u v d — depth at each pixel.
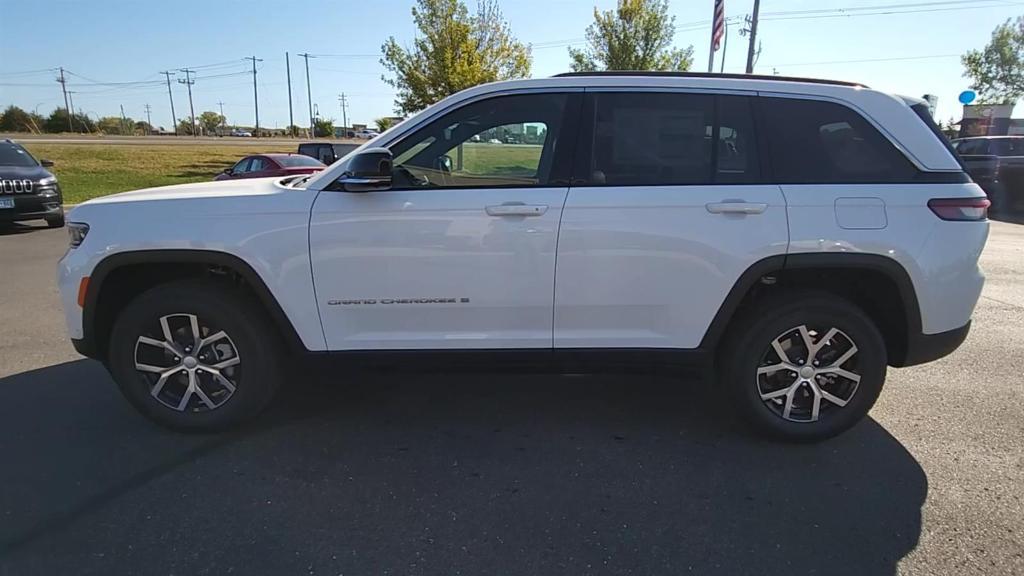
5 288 6.80
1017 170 14.34
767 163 3.21
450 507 2.79
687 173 3.21
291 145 48.47
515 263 3.19
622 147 3.24
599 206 3.14
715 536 2.60
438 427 3.57
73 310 3.30
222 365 3.37
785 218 3.13
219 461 3.17
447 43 19.62
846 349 3.31
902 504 2.83
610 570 2.39
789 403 3.35
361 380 4.26
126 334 3.30
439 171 3.27
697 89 3.26
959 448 3.36
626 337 3.31
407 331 3.31
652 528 2.65
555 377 4.33
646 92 3.26
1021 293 6.87
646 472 3.09
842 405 3.36
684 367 3.37
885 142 3.21
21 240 10.10
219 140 61.53
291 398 3.96
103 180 21.33
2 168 10.69
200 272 3.46
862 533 2.62
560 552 2.49
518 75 21.03
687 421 3.68
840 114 3.24
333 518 2.70
